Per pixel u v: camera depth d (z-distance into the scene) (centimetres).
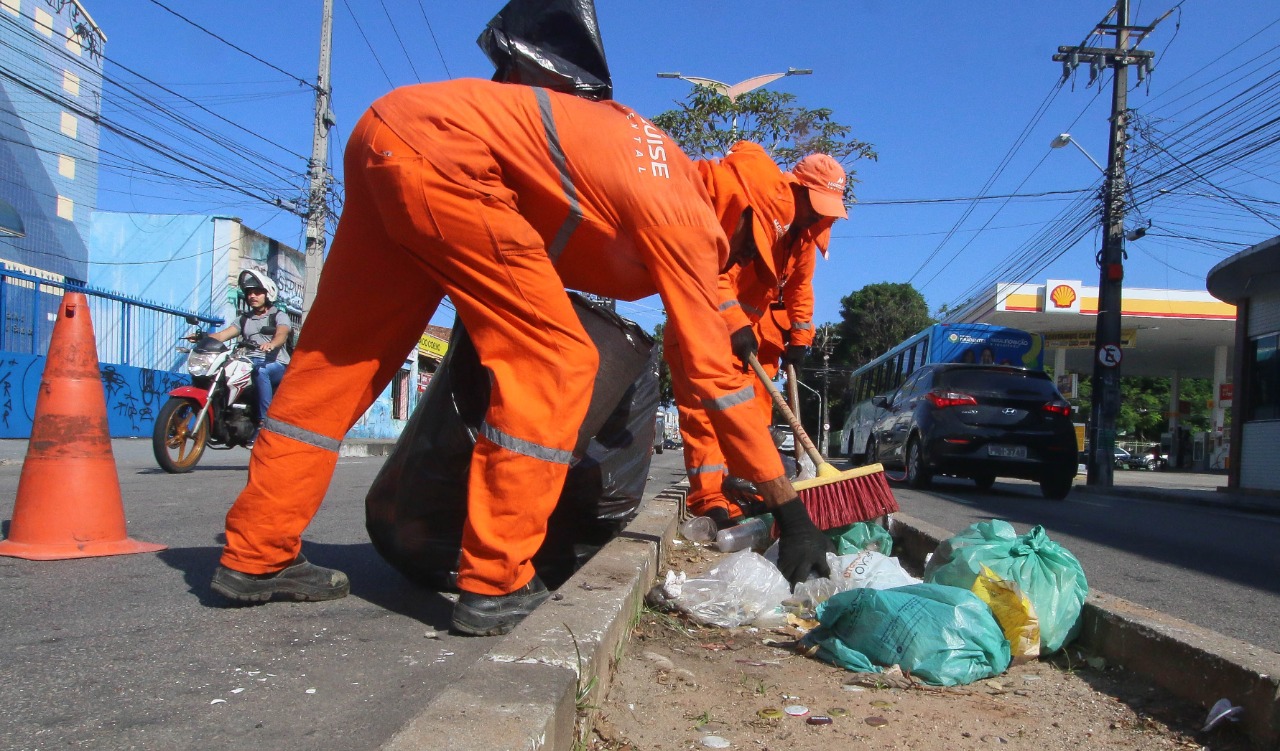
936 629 246
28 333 1493
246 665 224
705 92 1395
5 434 1409
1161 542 677
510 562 241
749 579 301
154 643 239
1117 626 262
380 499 293
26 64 2230
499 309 231
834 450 3553
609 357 272
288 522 271
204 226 2303
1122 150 1683
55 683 208
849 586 310
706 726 203
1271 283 1477
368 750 176
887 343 4766
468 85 238
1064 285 2664
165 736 180
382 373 269
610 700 213
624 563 296
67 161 2377
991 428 1046
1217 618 389
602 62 271
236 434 744
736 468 308
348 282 258
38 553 343
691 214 258
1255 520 1012
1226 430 3061
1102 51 1684
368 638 249
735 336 382
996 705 227
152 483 647
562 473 239
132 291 2316
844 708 218
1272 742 197
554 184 242
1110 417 1672
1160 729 213
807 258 520
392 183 227
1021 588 274
